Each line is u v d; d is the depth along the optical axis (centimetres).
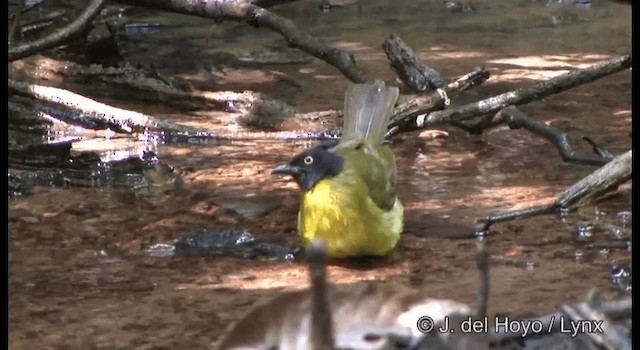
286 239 1012
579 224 1037
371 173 939
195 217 1078
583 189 1064
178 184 1191
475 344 370
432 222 1054
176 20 2098
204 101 1541
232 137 1400
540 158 1291
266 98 1520
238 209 1101
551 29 2083
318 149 954
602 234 1009
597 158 1256
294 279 912
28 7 1802
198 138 1395
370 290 368
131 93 1596
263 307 361
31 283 900
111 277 917
